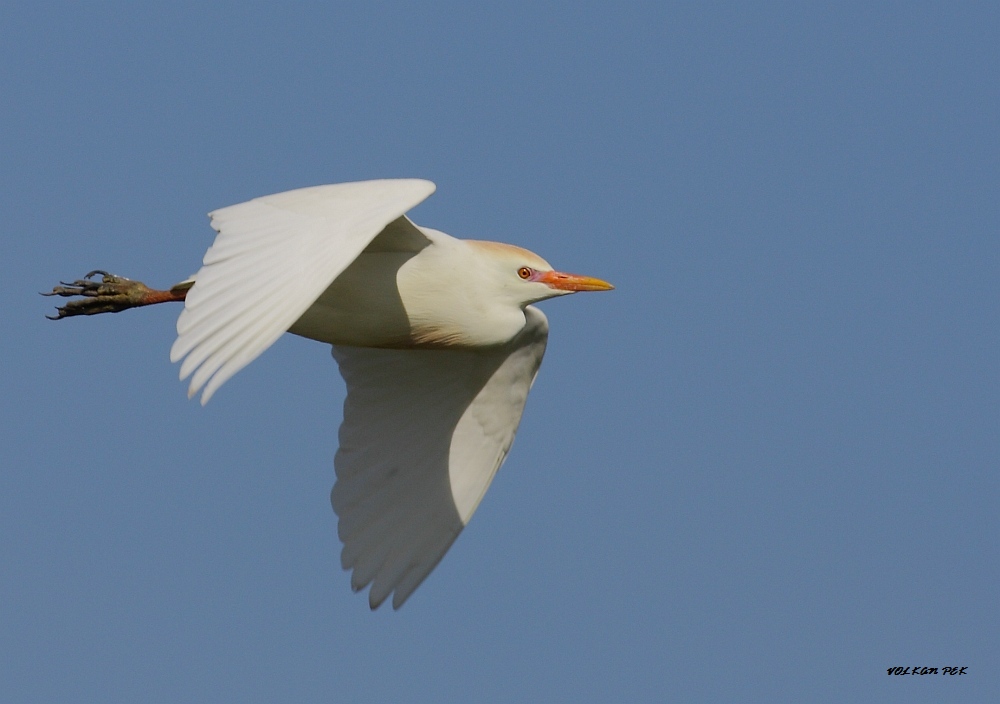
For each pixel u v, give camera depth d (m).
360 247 10.72
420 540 15.02
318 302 13.18
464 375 14.89
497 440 15.14
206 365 10.23
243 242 10.94
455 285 13.29
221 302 10.52
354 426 15.05
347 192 11.38
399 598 14.90
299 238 10.90
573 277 13.80
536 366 14.82
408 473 15.09
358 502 15.03
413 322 13.31
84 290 14.70
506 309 13.69
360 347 14.57
